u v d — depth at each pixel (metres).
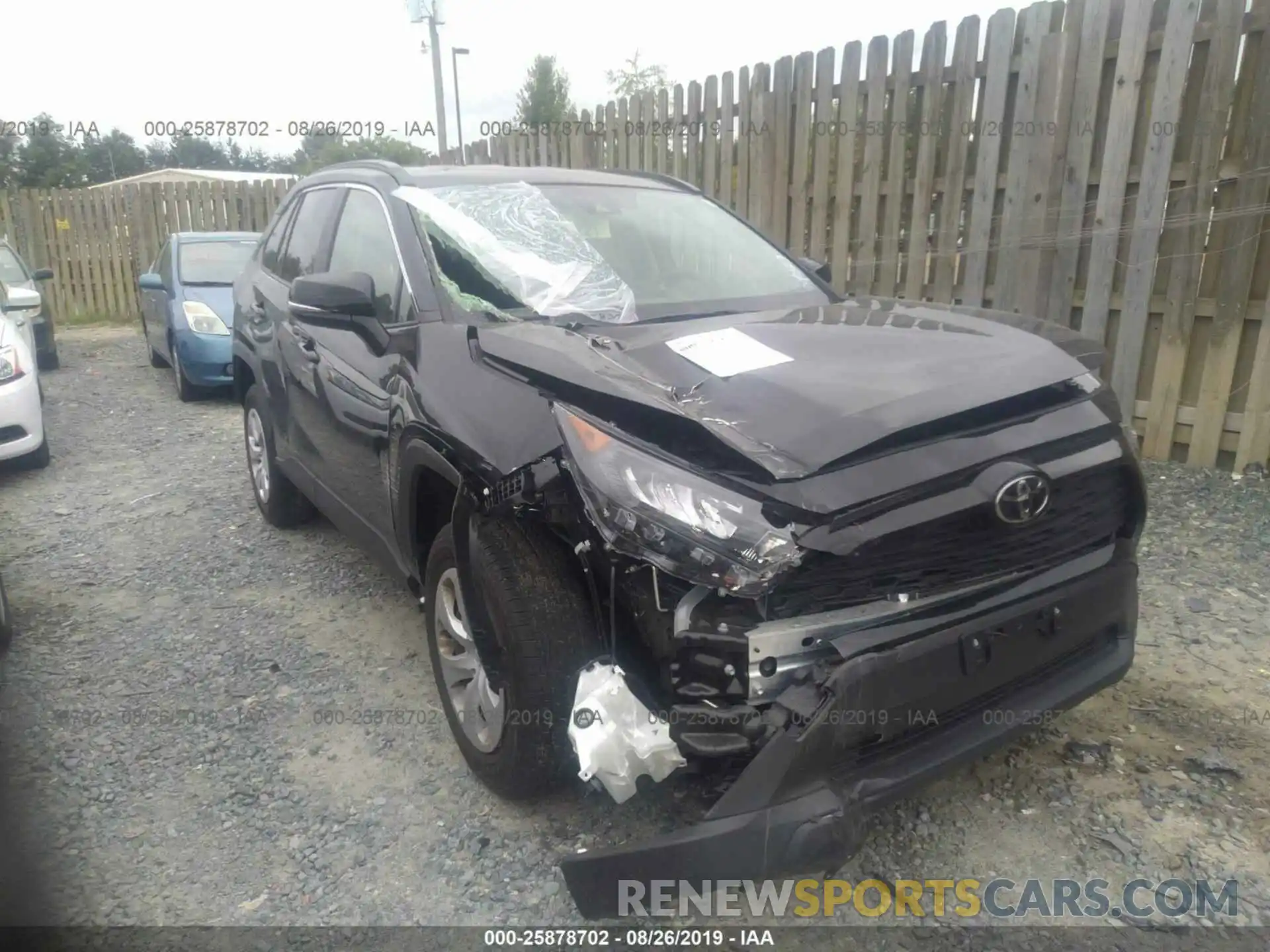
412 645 3.98
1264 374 5.15
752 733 2.13
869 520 2.10
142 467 6.78
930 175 6.28
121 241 15.87
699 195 4.31
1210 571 4.29
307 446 4.29
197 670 3.81
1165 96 5.17
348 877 2.66
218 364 8.63
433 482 3.02
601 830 2.80
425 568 3.25
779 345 2.69
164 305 9.41
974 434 2.30
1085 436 2.48
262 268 5.07
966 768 3.01
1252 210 5.00
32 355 6.75
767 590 2.05
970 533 2.28
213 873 2.69
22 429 6.41
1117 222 5.49
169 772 3.15
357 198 4.04
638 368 2.55
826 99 6.81
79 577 4.78
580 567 2.51
